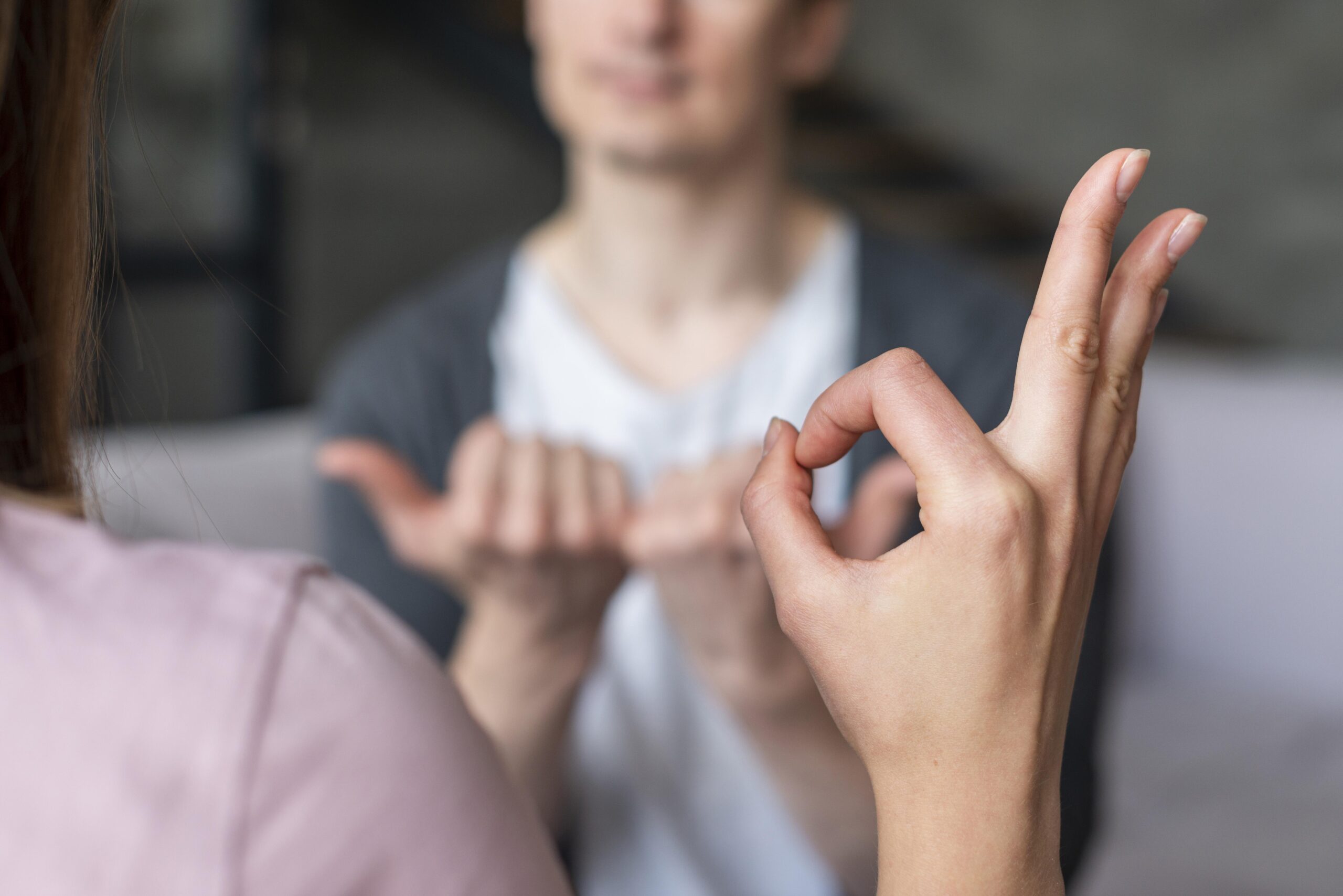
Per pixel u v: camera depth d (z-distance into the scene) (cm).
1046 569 61
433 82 631
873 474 88
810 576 63
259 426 287
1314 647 246
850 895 110
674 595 93
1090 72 655
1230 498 257
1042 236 655
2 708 54
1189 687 253
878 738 62
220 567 58
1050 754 62
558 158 683
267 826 54
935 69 710
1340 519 245
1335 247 582
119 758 54
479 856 58
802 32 133
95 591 56
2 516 58
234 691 55
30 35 61
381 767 56
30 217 62
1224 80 611
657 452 131
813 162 666
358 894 56
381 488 91
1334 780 212
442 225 645
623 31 120
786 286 138
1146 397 273
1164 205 636
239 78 553
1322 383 274
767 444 67
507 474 90
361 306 614
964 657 61
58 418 63
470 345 139
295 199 580
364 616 59
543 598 94
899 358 64
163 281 514
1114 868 183
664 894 122
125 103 68
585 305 140
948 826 61
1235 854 187
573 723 124
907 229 633
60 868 53
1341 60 574
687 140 124
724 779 125
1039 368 63
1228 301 616
